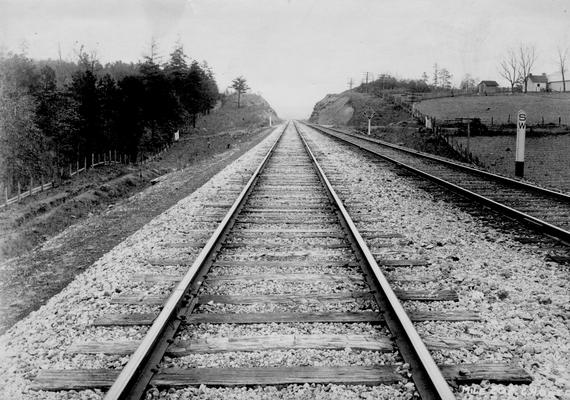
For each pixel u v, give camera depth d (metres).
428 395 2.79
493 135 36.41
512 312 4.08
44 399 2.92
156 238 6.77
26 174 24.66
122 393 2.68
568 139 34.03
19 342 3.74
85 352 3.43
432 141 34.47
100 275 5.27
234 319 3.88
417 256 5.72
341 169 14.56
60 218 15.17
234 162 17.78
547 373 3.13
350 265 5.28
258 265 5.30
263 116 100.94
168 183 14.96
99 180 25.38
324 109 131.50
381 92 102.94
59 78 47.50
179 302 3.96
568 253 5.84
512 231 6.99
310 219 7.55
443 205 8.96
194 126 70.50
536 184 12.93
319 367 3.14
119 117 39.09
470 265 5.43
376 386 2.97
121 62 84.50
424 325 3.86
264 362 3.27
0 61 28.53
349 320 3.86
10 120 24.70
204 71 87.50
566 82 93.44
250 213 8.05
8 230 12.91
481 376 3.04
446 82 137.25
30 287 5.49
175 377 3.04
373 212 8.27
